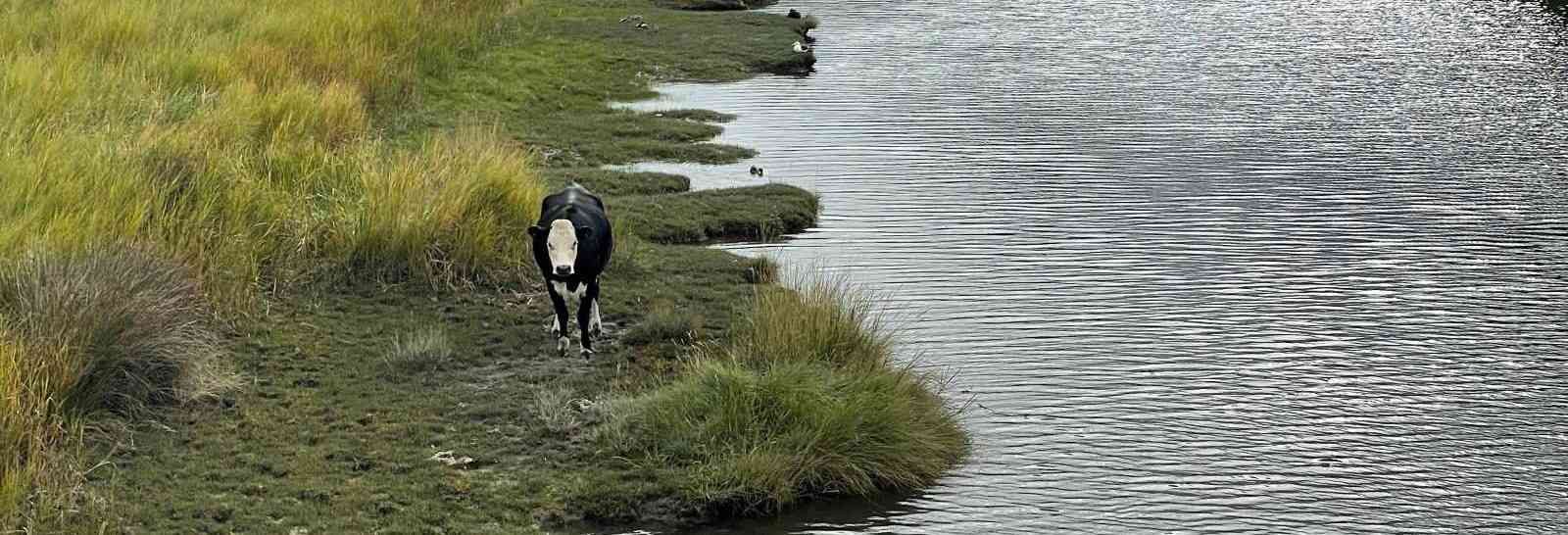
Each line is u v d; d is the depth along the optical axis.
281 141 16.47
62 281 11.27
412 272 13.84
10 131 15.17
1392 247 16.20
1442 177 19.34
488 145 16.30
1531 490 10.53
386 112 19.98
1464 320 13.91
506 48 25.75
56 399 10.38
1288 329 13.59
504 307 13.37
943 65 27.06
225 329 12.44
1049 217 17.27
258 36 21.52
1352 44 29.48
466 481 10.10
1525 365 12.83
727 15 31.14
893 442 10.52
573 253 11.77
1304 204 17.95
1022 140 21.16
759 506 10.00
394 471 10.23
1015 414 11.60
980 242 16.22
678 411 10.82
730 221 16.48
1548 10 33.91
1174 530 9.84
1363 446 11.16
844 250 15.94
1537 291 14.77
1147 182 18.88
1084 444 11.10
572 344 12.54
